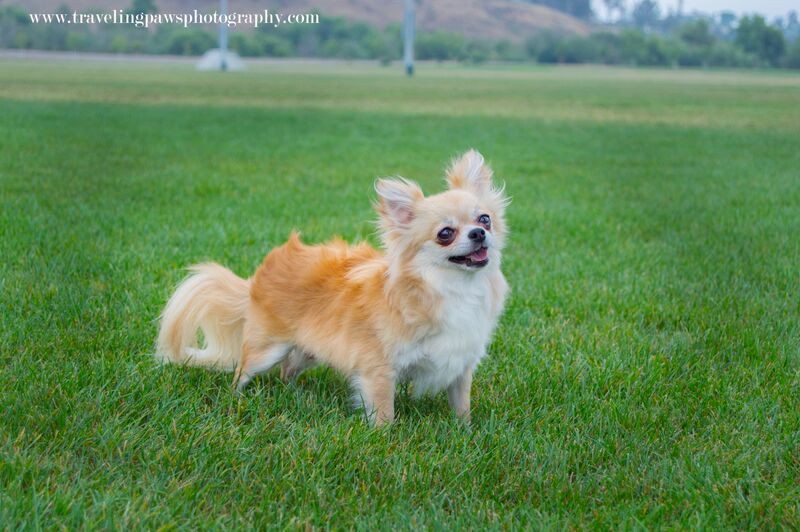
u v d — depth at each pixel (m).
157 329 5.76
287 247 5.09
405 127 24.12
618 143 20.94
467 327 4.46
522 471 4.00
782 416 4.62
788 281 7.46
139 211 9.91
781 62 130.88
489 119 27.89
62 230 8.46
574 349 5.76
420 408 4.98
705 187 13.61
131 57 104.44
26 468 3.66
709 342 5.91
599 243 9.23
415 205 4.46
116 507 3.50
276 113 27.47
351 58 127.06
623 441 4.34
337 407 4.71
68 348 5.25
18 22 109.12
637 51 131.62
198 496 3.64
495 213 4.77
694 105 36.84
